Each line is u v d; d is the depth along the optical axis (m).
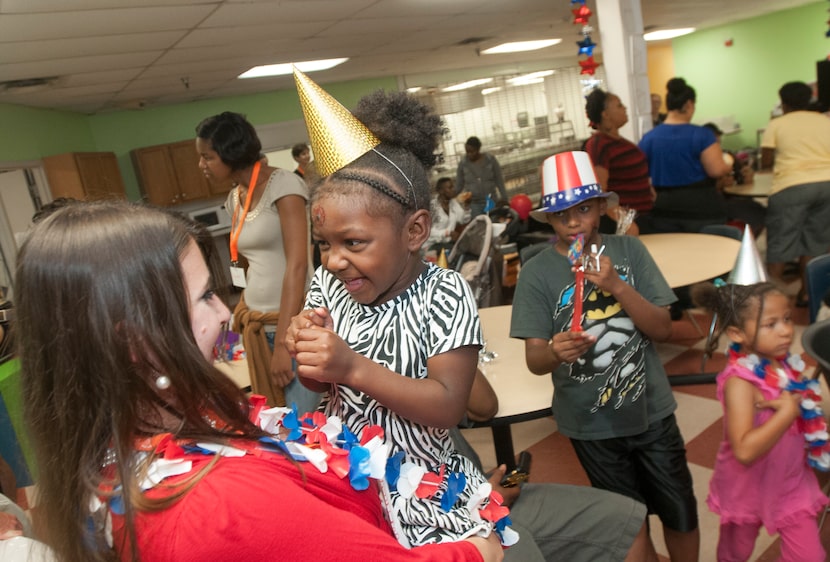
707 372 3.02
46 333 0.53
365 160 0.78
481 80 9.96
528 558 1.06
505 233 4.35
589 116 3.23
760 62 9.98
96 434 0.53
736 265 1.52
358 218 0.74
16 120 5.27
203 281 0.61
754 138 10.35
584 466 1.51
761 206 4.44
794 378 1.43
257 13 3.91
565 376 1.46
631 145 3.19
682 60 11.05
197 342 0.60
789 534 1.43
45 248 0.53
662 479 1.46
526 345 1.46
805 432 1.42
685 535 1.49
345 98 8.63
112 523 0.53
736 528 1.52
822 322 1.66
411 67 8.42
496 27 6.32
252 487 0.51
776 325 1.40
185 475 0.51
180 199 7.41
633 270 1.46
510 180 9.98
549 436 2.71
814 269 2.25
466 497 0.79
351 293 0.79
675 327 3.72
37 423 0.55
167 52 4.50
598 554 1.20
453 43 6.91
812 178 3.60
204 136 1.78
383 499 0.69
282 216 1.80
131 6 3.23
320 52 5.81
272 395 1.89
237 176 1.85
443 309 0.79
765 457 1.43
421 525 0.73
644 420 1.42
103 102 6.30
